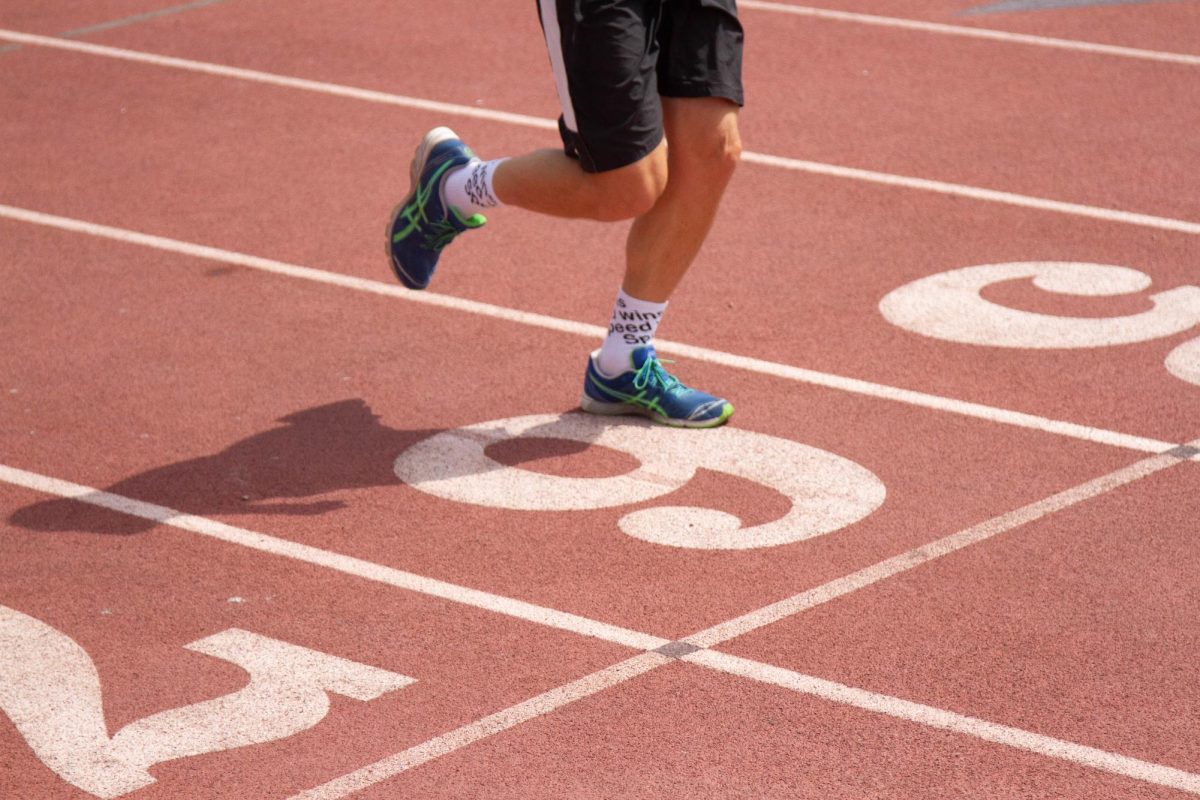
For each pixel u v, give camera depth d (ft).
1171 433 25.30
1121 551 21.83
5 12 51.44
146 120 41.27
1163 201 35.86
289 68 45.57
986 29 49.85
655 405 25.80
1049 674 19.04
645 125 23.34
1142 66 46.14
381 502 23.34
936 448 24.88
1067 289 31.09
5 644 19.75
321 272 32.07
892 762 17.40
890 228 34.35
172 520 22.85
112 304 30.53
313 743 17.76
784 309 30.22
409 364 28.04
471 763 17.39
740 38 24.30
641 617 20.30
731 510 23.08
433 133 26.12
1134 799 16.83
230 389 27.02
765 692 18.70
